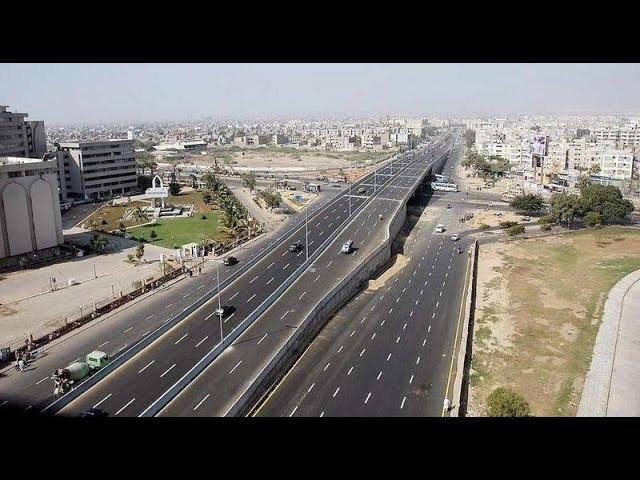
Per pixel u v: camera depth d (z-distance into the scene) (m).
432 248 159.50
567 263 144.25
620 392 80.25
